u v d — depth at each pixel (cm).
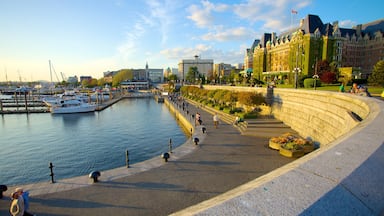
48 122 5522
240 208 197
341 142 400
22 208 952
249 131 2950
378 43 8188
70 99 7856
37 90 14588
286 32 9625
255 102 3862
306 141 2069
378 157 318
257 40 13825
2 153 3034
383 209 216
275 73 9456
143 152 3047
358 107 1543
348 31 8825
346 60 8575
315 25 8006
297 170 279
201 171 1633
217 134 2864
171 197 1258
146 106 9481
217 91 5844
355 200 218
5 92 15112
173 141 3625
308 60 7712
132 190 1338
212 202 235
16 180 2205
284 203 203
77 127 4866
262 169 1673
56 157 2856
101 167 2509
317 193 221
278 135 2753
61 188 1360
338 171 269
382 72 3759
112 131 4438
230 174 1580
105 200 1223
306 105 2811
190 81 17850
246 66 14212
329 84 4953
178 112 5678
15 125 5128
